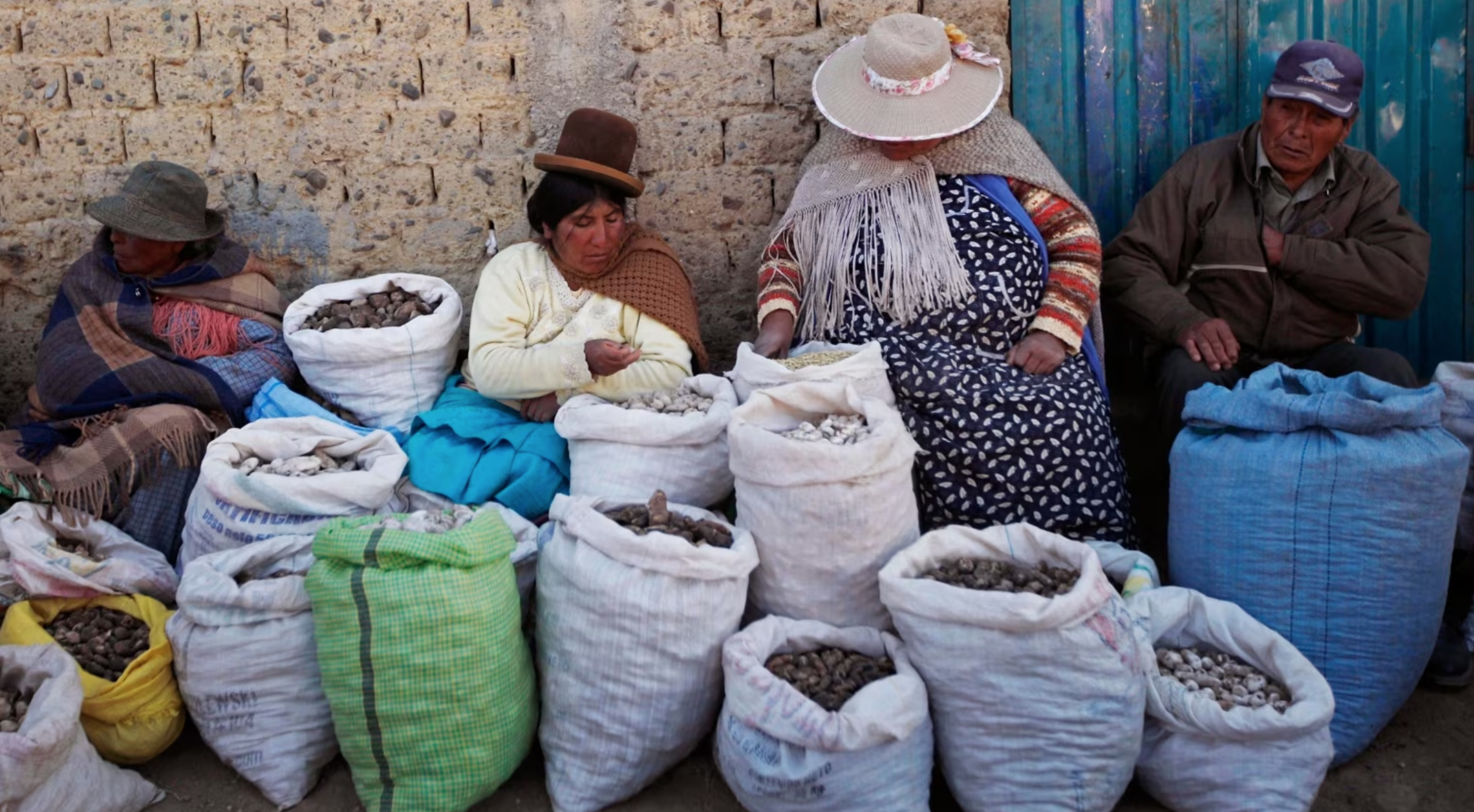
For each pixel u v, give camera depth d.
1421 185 4.04
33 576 3.14
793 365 3.25
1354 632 2.93
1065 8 3.98
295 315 3.64
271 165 3.92
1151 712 2.72
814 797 2.58
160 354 3.57
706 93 3.85
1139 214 3.81
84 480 3.38
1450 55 3.95
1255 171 3.72
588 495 3.12
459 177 3.90
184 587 2.90
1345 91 3.49
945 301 3.44
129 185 3.60
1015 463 3.30
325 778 2.98
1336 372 3.62
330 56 3.84
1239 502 3.00
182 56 3.87
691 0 3.79
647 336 3.52
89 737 2.89
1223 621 2.85
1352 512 2.89
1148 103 4.04
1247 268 3.71
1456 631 3.29
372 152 3.89
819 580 2.88
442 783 2.75
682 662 2.75
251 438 3.26
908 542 2.97
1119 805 2.80
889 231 3.48
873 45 3.44
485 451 3.39
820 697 2.65
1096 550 3.15
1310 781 2.61
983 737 2.67
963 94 3.49
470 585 2.72
